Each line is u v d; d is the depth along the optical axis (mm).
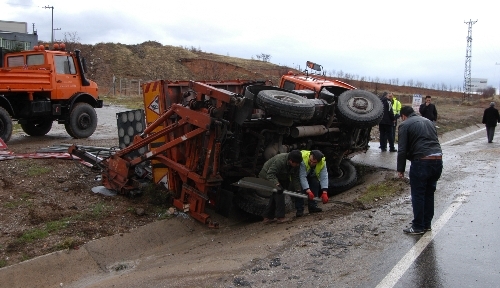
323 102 8281
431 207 6148
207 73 52000
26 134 15602
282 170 7242
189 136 7172
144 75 50656
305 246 5809
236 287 4836
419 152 6043
